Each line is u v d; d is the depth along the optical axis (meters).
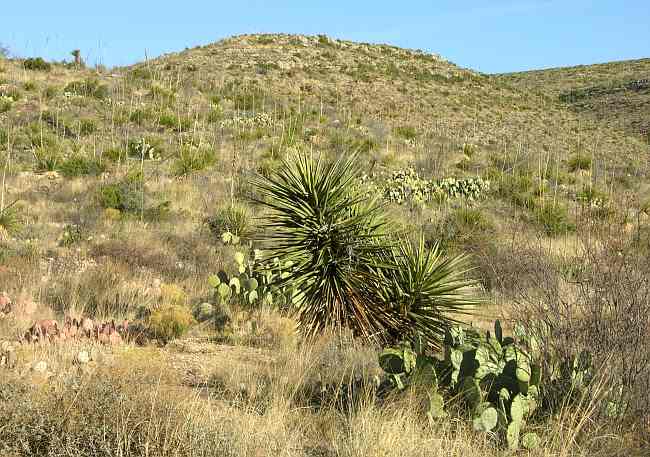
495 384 5.57
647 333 5.60
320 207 7.30
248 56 55.50
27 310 8.09
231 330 8.74
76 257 12.00
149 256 12.34
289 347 7.54
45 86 35.72
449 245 14.05
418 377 5.64
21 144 25.75
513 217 19.36
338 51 63.50
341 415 5.47
